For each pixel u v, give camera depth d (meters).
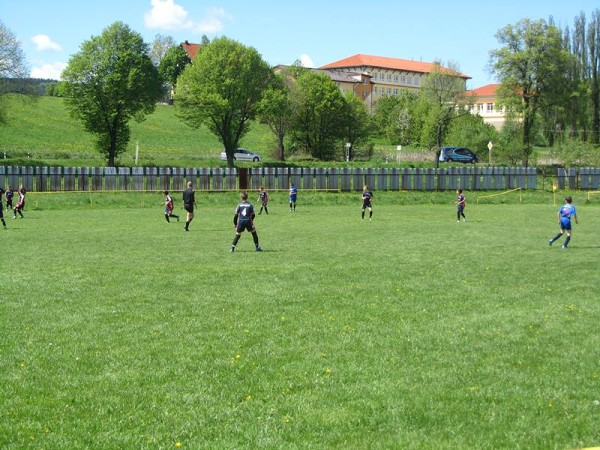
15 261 22.03
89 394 9.57
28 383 10.02
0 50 75.19
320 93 95.31
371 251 25.00
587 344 12.03
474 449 7.75
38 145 95.75
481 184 68.31
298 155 98.19
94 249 25.55
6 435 8.20
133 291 16.77
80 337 12.46
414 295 16.39
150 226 36.41
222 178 62.66
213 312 14.50
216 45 80.38
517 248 26.14
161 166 80.56
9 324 13.37
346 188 65.25
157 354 11.45
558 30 83.25
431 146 98.19
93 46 76.94
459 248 26.09
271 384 9.97
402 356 11.35
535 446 7.84
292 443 7.95
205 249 25.61
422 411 8.91
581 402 9.24
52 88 140.38
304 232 32.97
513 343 12.16
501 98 85.38
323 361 11.06
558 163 83.69
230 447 7.85
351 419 8.64
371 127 102.94
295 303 15.45
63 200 53.03
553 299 15.95
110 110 78.50
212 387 9.85
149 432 8.30
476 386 9.87
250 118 84.50
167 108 134.25
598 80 100.44
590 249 25.89
